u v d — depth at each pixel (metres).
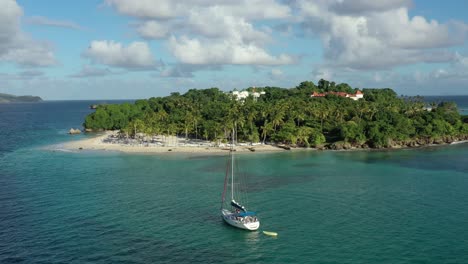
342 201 94.94
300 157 160.62
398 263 62.06
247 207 90.56
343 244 69.25
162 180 118.31
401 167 137.12
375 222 80.00
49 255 64.50
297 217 83.50
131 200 95.94
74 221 80.50
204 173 129.12
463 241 70.12
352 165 141.62
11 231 74.75
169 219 82.25
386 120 196.75
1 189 106.19
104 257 63.88
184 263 62.06
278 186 110.25
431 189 105.75
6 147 189.50
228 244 69.56
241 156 164.50
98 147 189.62
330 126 198.12
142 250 66.75
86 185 111.38
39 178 120.19
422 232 74.50
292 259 63.69
